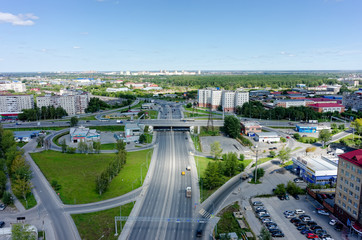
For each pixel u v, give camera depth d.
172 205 137.00
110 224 119.81
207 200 142.88
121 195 147.25
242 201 141.38
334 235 112.00
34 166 186.50
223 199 143.75
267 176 175.50
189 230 116.06
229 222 121.38
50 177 168.00
